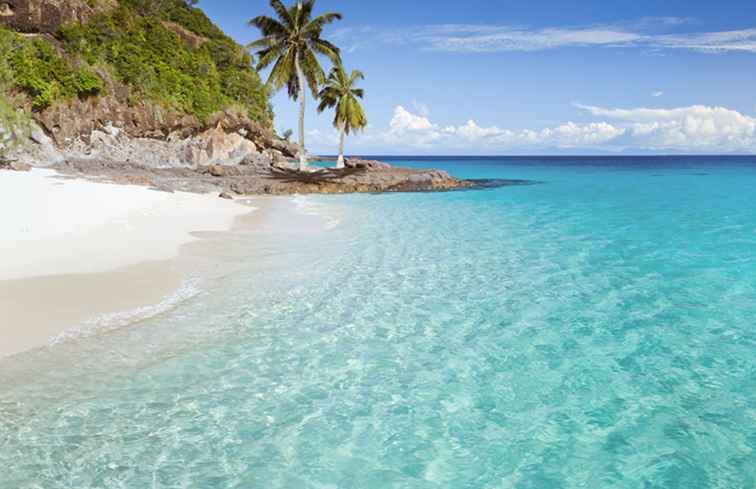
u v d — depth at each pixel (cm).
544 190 3997
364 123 5062
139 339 773
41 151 3584
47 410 571
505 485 466
